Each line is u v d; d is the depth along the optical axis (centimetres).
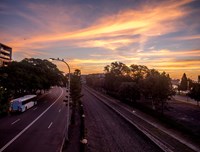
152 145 2662
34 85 6347
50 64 9119
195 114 5206
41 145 2372
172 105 6844
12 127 3222
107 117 4497
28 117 4028
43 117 4047
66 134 2547
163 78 4825
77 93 4881
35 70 6662
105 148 2484
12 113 4400
